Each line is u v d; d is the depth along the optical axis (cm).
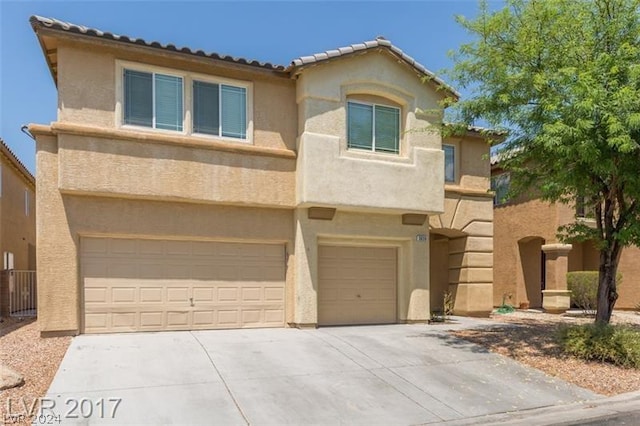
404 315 1535
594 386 973
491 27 1204
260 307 1371
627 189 1158
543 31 1174
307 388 893
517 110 1173
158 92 1283
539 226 2256
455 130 1308
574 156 1097
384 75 1467
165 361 989
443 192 1523
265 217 1385
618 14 1141
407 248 1548
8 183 2088
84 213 1205
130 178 1224
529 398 902
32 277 1986
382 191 1430
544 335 1357
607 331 1145
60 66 1192
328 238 1459
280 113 1406
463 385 953
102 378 880
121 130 1224
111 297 1230
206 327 1310
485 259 1828
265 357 1052
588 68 1082
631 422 793
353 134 1441
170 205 1286
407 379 970
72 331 1183
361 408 821
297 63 1340
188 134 1299
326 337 1255
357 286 1503
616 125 973
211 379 906
